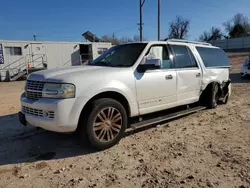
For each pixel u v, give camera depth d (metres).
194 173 3.08
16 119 6.03
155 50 4.81
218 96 6.63
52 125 3.55
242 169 3.14
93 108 3.71
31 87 3.91
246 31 70.00
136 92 4.28
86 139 3.77
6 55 20.89
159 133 4.62
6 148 4.13
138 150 3.85
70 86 3.56
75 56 24.61
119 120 4.04
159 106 4.73
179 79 5.09
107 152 3.83
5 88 14.66
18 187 2.90
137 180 2.97
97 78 3.84
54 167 3.39
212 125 5.02
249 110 6.16
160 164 3.35
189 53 5.55
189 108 5.81
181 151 3.75
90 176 3.11
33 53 22.20
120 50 4.95
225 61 6.88
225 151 3.70
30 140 4.49
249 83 11.63
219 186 2.78
